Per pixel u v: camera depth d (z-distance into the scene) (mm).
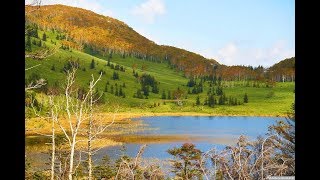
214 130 50500
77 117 11281
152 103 108938
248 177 7340
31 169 15180
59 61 104625
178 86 140750
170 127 57156
